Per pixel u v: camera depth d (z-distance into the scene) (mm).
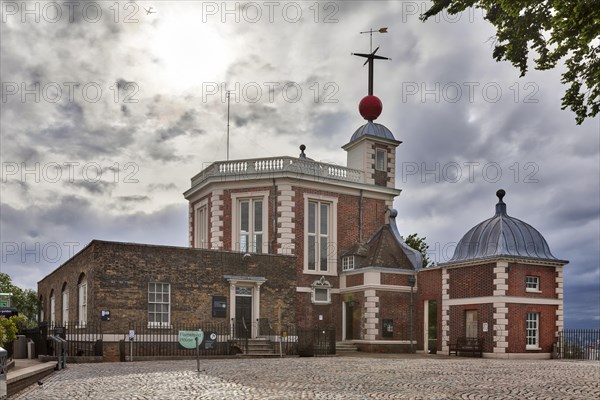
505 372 17906
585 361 24797
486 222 31109
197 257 27766
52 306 36562
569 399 11750
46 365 17359
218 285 28172
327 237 35469
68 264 31109
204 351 26938
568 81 11305
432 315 32469
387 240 35500
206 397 11914
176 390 13078
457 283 30594
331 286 34625
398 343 32500
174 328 26641
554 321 29578
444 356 29094
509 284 28406
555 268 30062
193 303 27375
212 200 35000
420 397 11992
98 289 25203
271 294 29641
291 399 11602
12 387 12602
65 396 12250
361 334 32844
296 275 30984
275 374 16844
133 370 18484
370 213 36969
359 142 38219
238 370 18266
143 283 26250
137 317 25891
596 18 9883
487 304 28656
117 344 25203
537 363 22562
